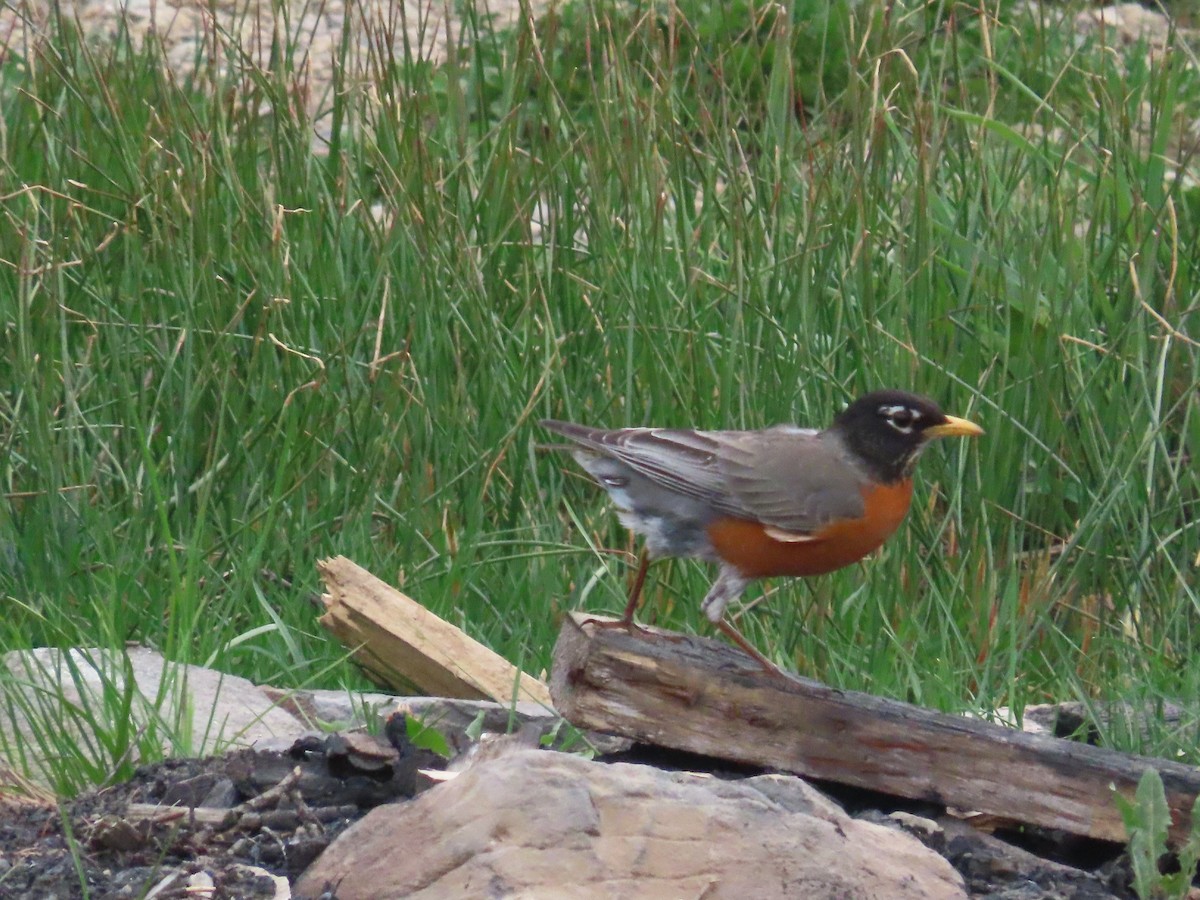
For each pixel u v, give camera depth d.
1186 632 10.27
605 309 11.28
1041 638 10.35
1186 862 6.29
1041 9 13.21
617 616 9.48
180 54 17.19
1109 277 11.88
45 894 5.80
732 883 5.46
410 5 18.52
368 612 9.07
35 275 11.18
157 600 9.55
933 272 11.48
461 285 11.20
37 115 12.81
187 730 7.46
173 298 11.39
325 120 16.05
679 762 7.55
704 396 10.83
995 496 10.75
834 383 10.57
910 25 13.78
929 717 7.14
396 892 5.52
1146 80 14.10
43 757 7.41
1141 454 10.20
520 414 11.05
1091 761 6.99
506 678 9.06
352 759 6.72
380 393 11.13
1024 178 12.42
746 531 8.06
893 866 5.73
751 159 12.23
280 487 9.95
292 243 11.73
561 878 5.38
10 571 9.82
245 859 6.10
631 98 11.58
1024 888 6.40
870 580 10.09
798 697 7.16
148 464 9.02
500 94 15.58
